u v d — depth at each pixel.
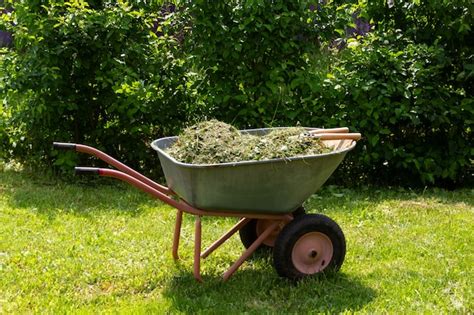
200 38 7.10
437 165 7.14
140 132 7.55
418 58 7.02
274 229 4.59
